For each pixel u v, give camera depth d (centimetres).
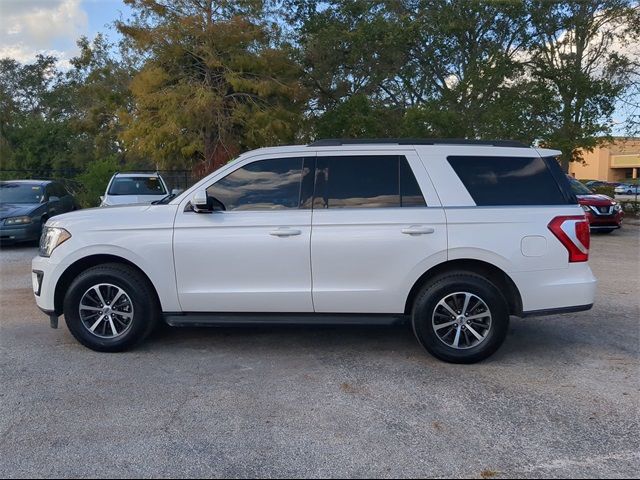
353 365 524
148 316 548
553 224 519
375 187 534
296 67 2161
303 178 540
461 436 383
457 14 2306
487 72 2222
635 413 419
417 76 2570
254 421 406
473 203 526
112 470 341
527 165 543
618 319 689
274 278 528
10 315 702
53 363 525
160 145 1958
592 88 2289
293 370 511
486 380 485
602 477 334
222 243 528
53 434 386
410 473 338
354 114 2303
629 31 2334
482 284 514
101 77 2781
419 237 516
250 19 2034
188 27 1892
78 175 2494
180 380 485
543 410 424
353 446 370
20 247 1377
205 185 548
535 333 631
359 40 2386
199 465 347
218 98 1919
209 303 536
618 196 4422
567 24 2364
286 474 338
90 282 544
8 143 3641
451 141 553
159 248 532
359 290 524
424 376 495
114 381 481
